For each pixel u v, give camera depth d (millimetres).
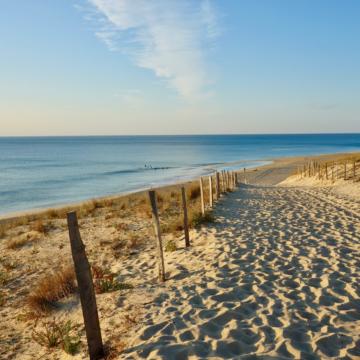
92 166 71938
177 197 21250
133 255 9680
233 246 9000
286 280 6605
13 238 13000
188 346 4324
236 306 5480
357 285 6238
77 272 4191
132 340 4602
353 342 4391
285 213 13617
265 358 4035
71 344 4684
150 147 175375
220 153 115500
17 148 172625
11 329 5863
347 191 20484
